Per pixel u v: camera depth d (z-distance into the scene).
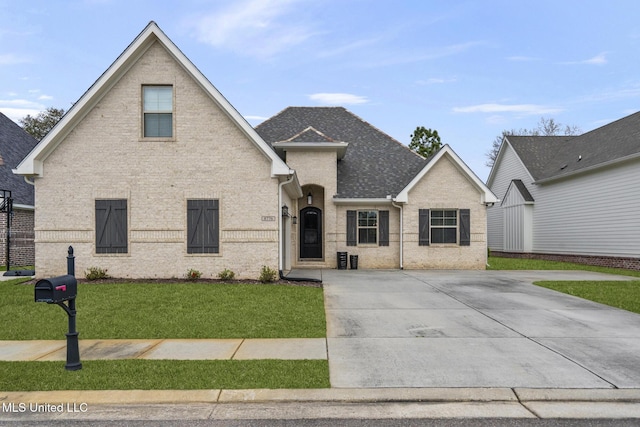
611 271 18.70
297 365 6.01
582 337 7.54
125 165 14.14
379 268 19.80
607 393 5.13
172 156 14.20
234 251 14.19
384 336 7.58
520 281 14.82
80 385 5.31
